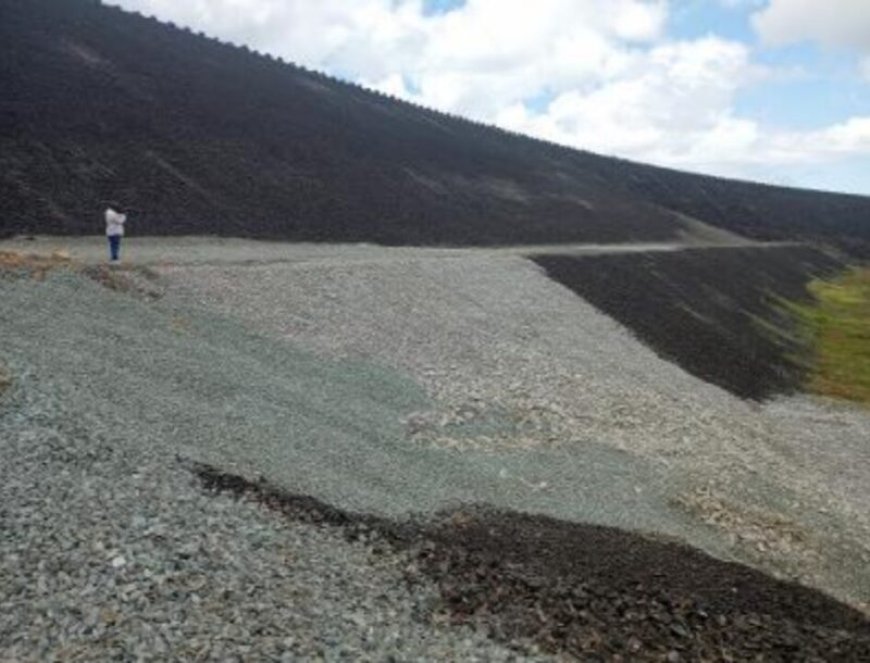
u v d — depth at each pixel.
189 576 15.63
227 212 55.72
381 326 36.94
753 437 37.53
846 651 18.12
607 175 153.50
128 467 19.16
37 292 29.42
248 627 14.54
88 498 17.44
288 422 25.53
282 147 75.19
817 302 97.12
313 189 67.62
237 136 72.88
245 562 16.52
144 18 97.25
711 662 16.41
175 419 23.08
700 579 20.80
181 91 77.19
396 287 42.41
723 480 29.75
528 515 23.28
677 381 43.50
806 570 24.59
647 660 15.97
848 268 146.62
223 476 20.03
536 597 17.61
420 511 21.64
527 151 138.50
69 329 27.14
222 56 98.44
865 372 60.09
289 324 34.12
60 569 15.17
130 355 26.62
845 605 21.97
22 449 18.88
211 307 33.41
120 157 56.97
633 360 44.41
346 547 18.30
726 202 168.38
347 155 83.38
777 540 25.92
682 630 17.44
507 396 32.97
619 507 25.58
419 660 14.58
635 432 32.69
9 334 25.33
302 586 16.14
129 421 21.81
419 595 16.91
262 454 22.52
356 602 16.11
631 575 19.98
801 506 29.52
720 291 75.31
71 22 81.56
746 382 50.00
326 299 37.84
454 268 49.94
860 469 37.66
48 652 13.30
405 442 27.05
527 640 15.88
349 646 14.53
